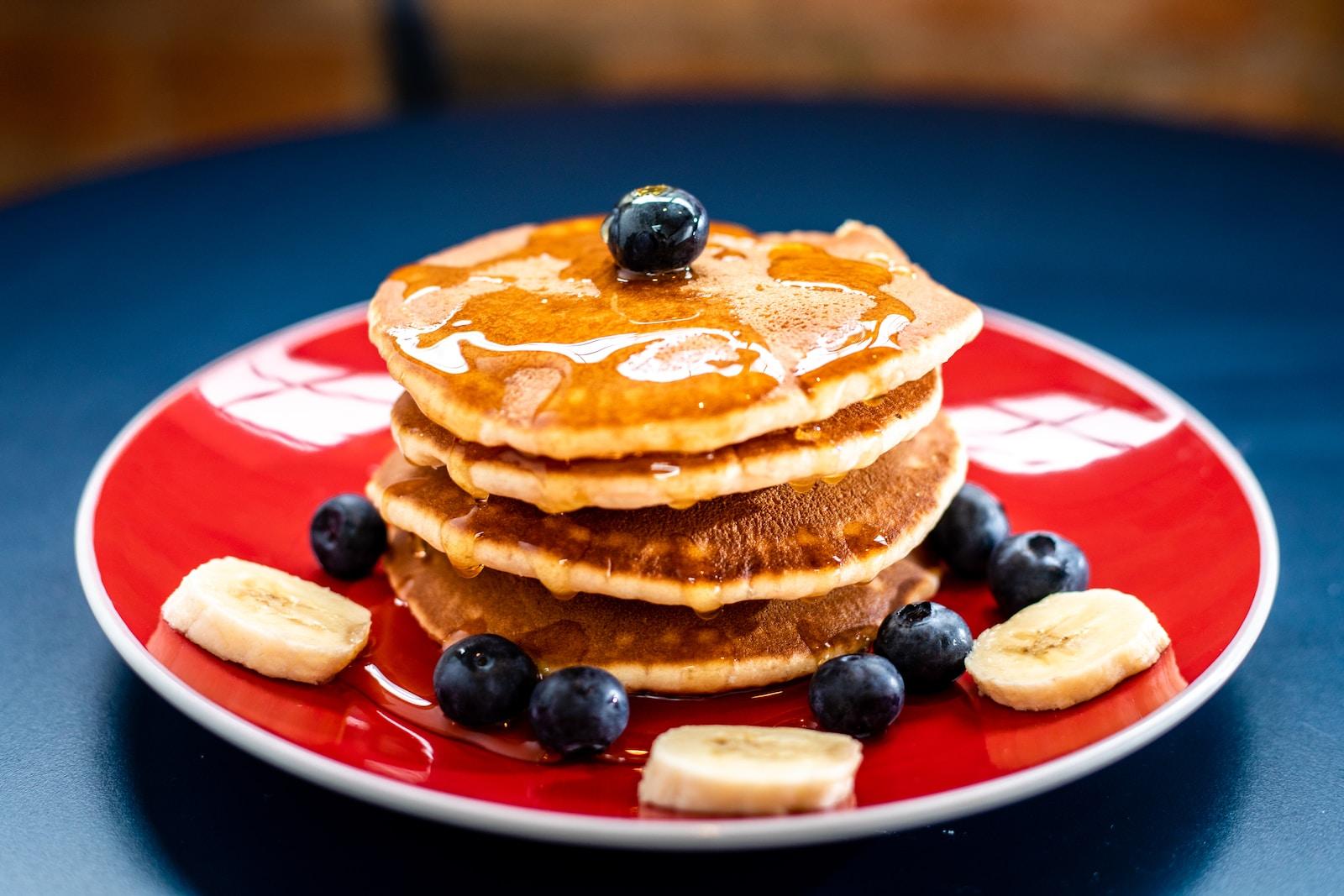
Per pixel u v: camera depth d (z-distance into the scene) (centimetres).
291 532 42
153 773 36
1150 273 57
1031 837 35
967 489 42
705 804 33
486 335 38
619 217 39
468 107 80
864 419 37
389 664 38
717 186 61
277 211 61
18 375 51
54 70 100
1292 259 57
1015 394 47
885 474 40
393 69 80
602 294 39
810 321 38
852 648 38
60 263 58
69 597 42
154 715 38
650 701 37
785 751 34
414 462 38
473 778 34
